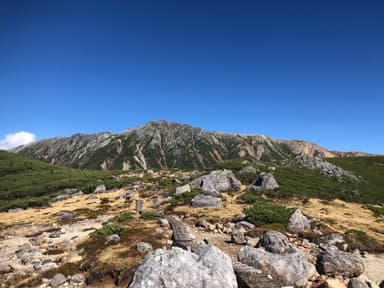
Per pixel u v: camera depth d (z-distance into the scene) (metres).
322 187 55.28
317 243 24.98
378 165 102.19
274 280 14.11
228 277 12.77
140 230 24.69
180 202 44.38
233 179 54.69
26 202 58.91
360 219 36.19
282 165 80.31
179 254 12.72
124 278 16.25
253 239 25.75
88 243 22.61
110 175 93.44
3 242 29.92
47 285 16.64
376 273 19.47
